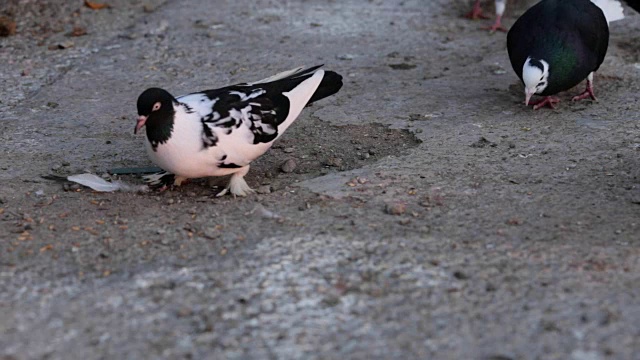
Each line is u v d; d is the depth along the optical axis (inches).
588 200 292.2
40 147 344.2
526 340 211.9
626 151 331.9
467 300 229.6
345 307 227.3
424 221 277.6
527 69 362.0
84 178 309.3
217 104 286.5
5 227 277.6
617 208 285.7
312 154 339.0
